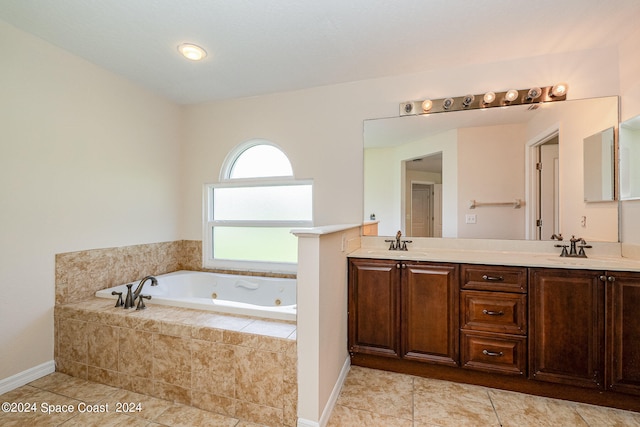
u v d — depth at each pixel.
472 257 1.99
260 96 2.89
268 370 1.53
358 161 2.60
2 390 1.77
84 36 1.92
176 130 3.12
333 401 1.69
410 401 1.73
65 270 2.10
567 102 2.12
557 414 1.62
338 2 1.59
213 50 2.08
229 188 3.13
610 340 1.62
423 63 2.27
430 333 1.94
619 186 2.00
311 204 2.85
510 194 2.26
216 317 1.82
